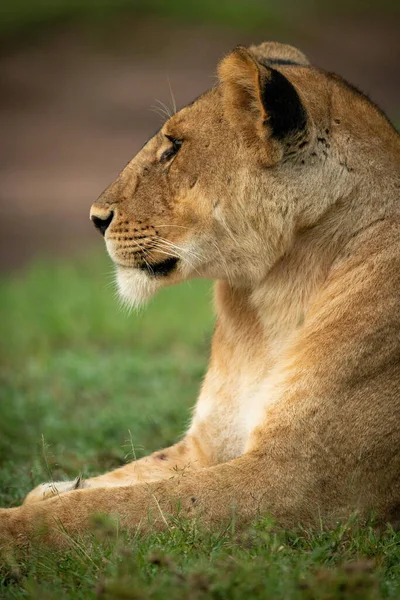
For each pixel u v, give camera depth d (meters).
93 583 7.30
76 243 30.06
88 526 8.36
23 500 10.32
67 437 13.66
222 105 9.48
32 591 7.17
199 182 9.48
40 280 25.08
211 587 6.80
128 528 8.38
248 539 8.20
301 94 9.24
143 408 14.89
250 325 9.68
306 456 8.59
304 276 9.30
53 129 41.66
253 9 54.97
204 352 19.03
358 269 9.05
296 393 8.70
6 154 38.91
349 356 8.70
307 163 9.14
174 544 8.05
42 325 21.84
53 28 52.84
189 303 23.19
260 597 6.76
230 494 8.50
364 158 9.23
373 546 8.24
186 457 10.12
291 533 8.45
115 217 9.88
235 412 9.72
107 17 53.59
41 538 8.27
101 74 47.50
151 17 53.75
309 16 57.06
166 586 6.90
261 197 9.23
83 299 23.34
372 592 6.82
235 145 9.32
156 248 9.73
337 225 9.19
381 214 9.15
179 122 9.65
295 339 9.19
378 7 59.72
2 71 48.00
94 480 10.03
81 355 19.34
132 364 17.78
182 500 8.47
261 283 9.48
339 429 8.62
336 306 8.98
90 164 37.69
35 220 32.41
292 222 9.20
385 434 8.70
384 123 9.62
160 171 9.74
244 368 9.68
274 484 8.55
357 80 46.25
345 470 8.64
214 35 51.88
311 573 7.36
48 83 46.81
